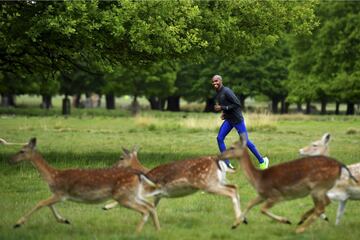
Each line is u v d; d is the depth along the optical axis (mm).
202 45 33406
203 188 19297
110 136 56219
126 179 18000
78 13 31156
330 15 97188
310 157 18266
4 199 23703
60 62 39688
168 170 19531
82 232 18062
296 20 39688
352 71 92750
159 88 115688
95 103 179500
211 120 65750
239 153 18844
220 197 24250
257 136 56344
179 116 94562
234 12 37188
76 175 18375
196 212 21359
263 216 20594
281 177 18062
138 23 31609
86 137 54969
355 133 61125
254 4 36844
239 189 26484
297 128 68875
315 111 135750
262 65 115062
